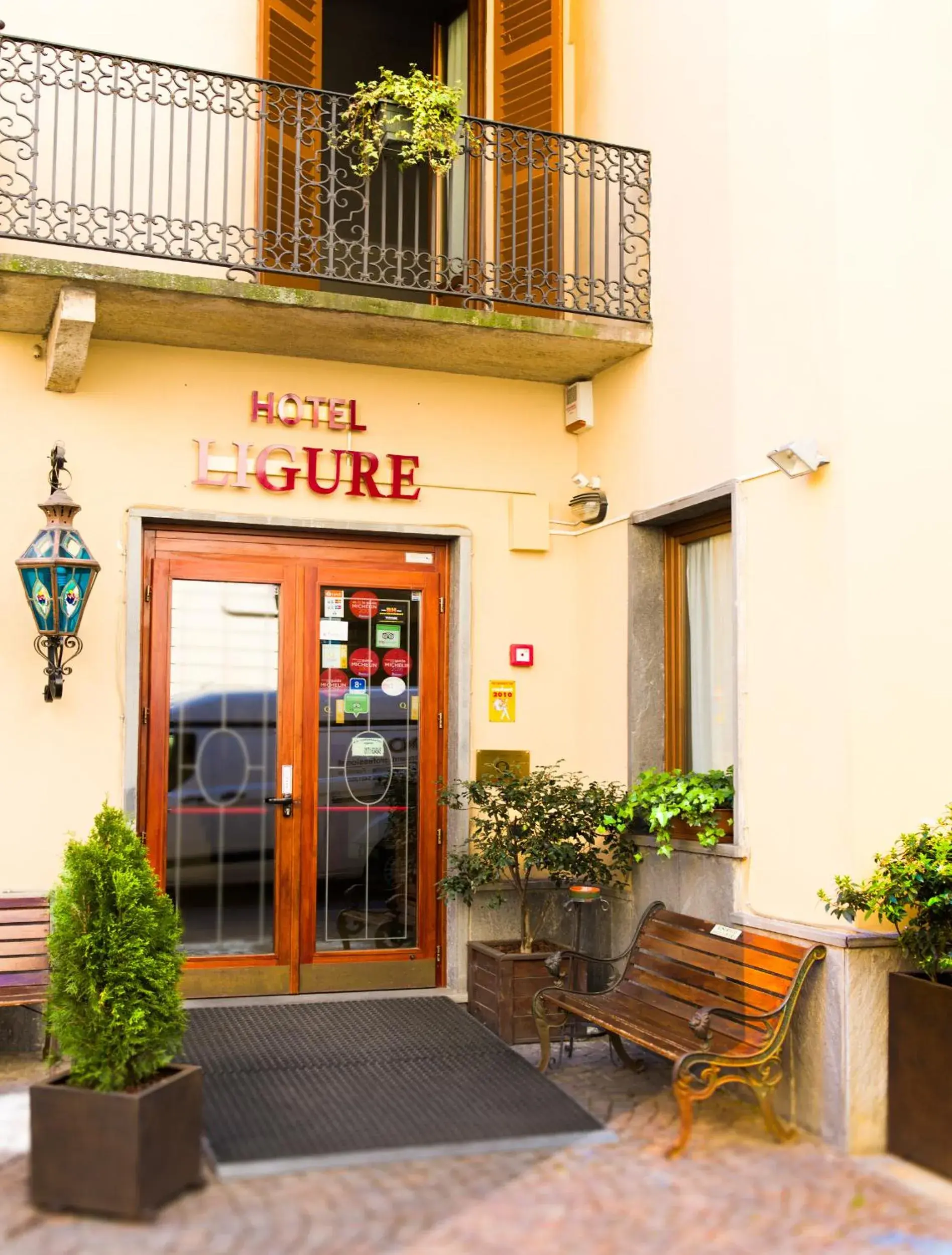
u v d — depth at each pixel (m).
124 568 6.01
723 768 5.88
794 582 5.00
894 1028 4.44
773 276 5.22
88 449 5.98
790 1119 4.71
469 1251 3.51
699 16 5.85
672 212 6.04
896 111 4.96
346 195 7.21
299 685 6.37
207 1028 5.61
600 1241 3.61
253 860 6.25
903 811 4.70
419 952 6.48
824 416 4.88
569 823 5.77
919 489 4.85
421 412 6.61
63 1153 3.71
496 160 6.24
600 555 6.61
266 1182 3.97
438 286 7.23
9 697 5.77
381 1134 4.34
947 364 4.93
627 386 6.41
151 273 5.45
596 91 6.86
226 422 6.24
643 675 6.23
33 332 5.91
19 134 6.05
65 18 6.18
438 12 7.66
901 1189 4.07
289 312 5.77
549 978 5.70
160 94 6.29
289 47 6.58
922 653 4.78
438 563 6.68
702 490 5.67
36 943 5.36
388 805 6.50
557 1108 4.66
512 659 6.69
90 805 5.85
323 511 6.39
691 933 5.16
